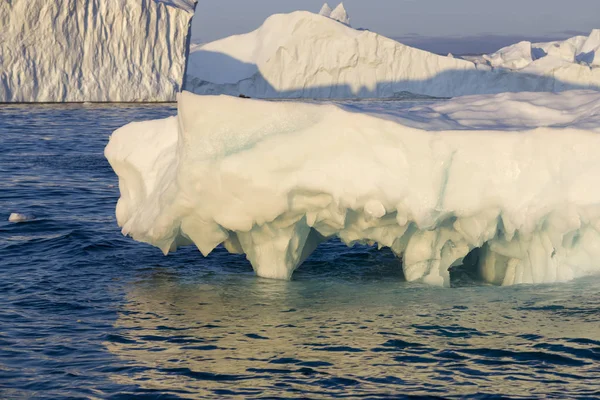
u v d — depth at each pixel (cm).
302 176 1526
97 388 1099
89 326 1395
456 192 1513
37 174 4003
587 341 1277
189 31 13925
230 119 1572
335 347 1267
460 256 1691
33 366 1186
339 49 15750
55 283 1723
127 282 1738
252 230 1697
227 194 1564
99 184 3675
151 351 1256
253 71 16562
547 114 1841
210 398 1063
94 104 12169
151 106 11850
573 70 14912
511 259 1703
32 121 8231
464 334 1322
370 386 1102
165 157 1825
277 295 1605
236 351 1253
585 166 1505
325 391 1085
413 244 1673
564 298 1510
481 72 15688
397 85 15850
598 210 1493
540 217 1509
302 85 15950
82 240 2225
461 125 1706
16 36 11838
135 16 12850
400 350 1249
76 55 12388
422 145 1504
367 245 2155
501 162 1516
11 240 2238
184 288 1677
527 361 1195
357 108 1689
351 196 1504
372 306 1506
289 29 16638
